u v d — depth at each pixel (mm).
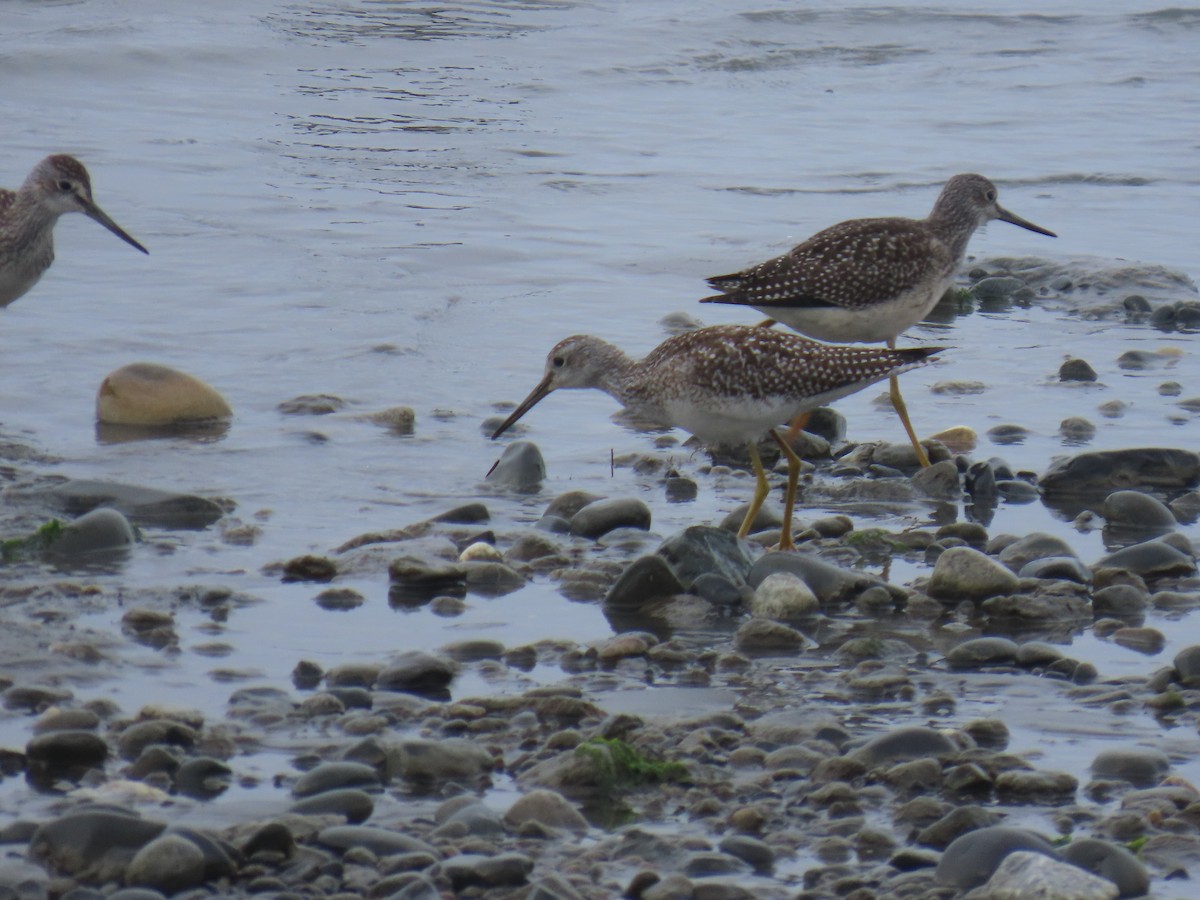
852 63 37500
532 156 27281
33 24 33531
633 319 18578
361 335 17641
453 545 11711
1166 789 7984
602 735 8672
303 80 31953
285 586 11031
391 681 9438
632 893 7055
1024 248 22453
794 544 12109
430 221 22766
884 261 14797
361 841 7332
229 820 7598
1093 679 9680
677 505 13141
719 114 31859
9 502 12336
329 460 13961
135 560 11375
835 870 7301
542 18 39219
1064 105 33406
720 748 8617
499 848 7430
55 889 6863
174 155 25625
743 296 14797
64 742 8141
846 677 9672
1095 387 16656
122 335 17219
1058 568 11336
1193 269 21438
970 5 43531
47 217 16312
